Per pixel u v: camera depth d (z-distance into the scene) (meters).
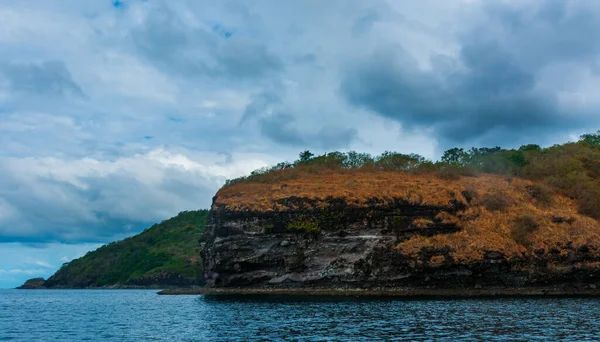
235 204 73.44
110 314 53.59
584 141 105.38
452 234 67.31
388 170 88.81
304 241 70.31
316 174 86.50
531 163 92.25
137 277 176.75
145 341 32.47
